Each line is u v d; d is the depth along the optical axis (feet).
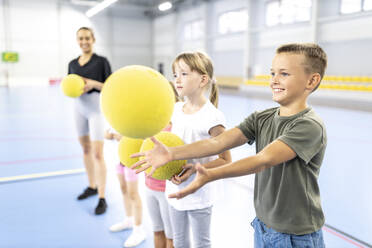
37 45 64.08
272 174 3.47
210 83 5.04
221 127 4.76
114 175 11.82
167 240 5.72
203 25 60.34
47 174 11.97
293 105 3.36
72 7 66.85
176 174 3.61
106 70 9.11
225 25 55.47
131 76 2.41
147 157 3.02
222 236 7.50
